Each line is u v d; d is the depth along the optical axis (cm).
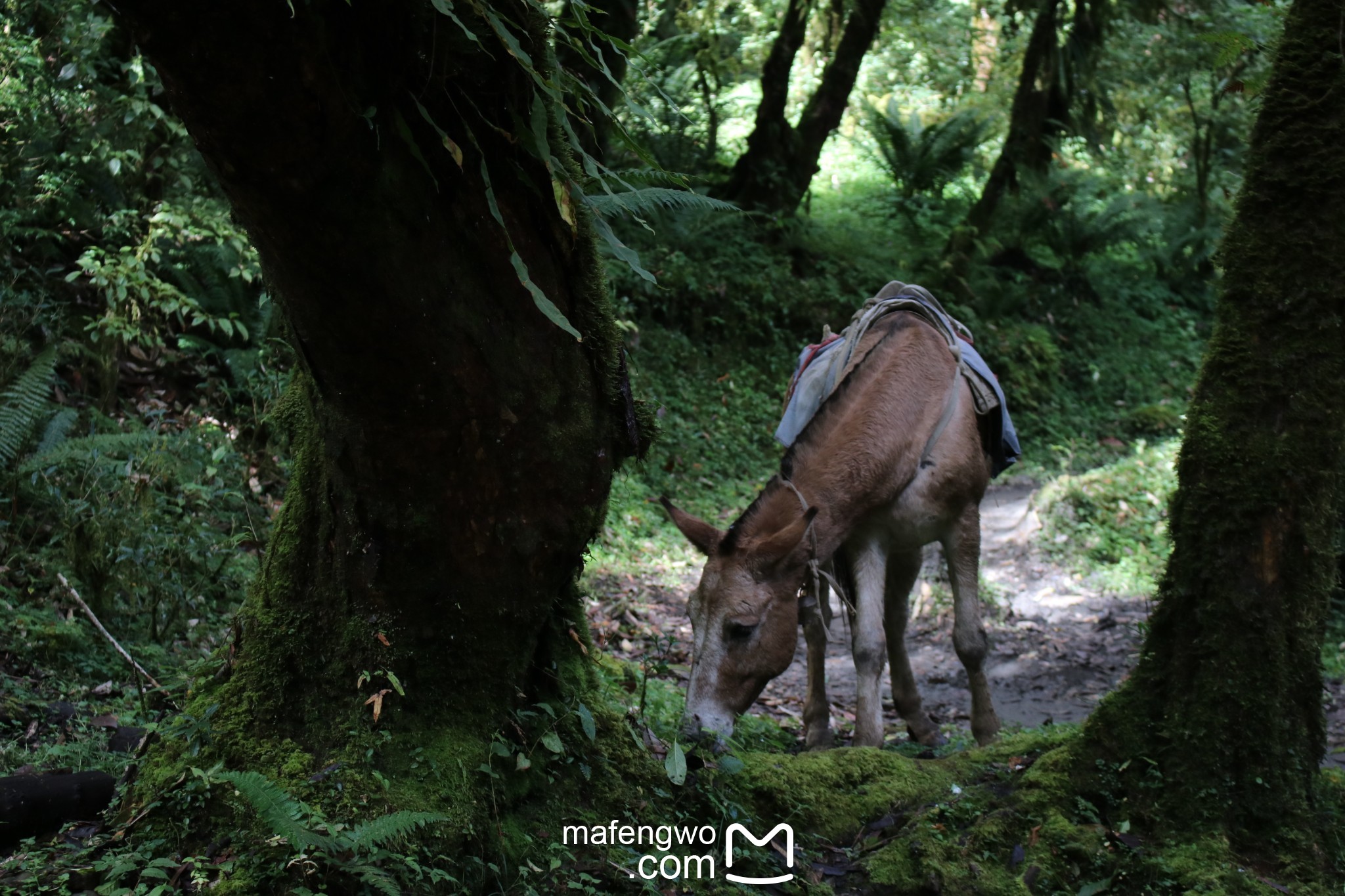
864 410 457
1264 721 335
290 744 306
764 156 1565
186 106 220
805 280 1521
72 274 692
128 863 276
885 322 516
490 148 267
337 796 293
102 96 742
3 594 486
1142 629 389
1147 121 2170
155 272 765
